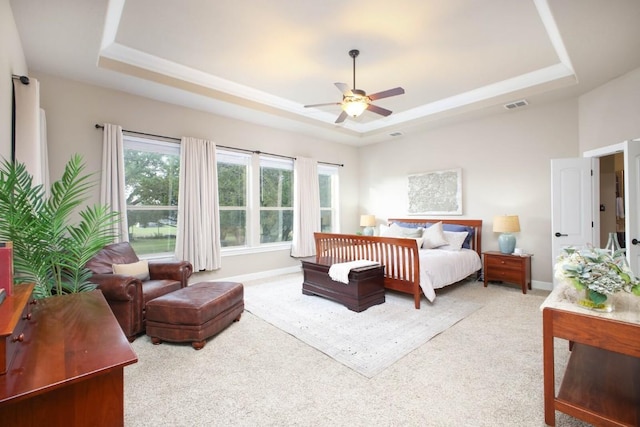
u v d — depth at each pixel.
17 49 2.48
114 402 0.93
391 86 4.11
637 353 1.32
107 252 3.15
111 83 3.49
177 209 4.25
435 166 5.53
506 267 4.25
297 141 5.73
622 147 3.34
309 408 1.74
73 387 0.87
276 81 3.96
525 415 1.66
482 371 2.12
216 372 2.13
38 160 2.49
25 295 1.09
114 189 3.54
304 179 5.68
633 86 3.22
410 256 3.54
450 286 4.46
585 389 1.58
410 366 2.19
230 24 2.73
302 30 2.82
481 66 3.55
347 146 6.70
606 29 2.47
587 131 3.84
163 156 4.15
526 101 4.12
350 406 1.75
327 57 3.32
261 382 2.01
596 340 1.42
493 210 4.81
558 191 3.94
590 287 1.55
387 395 1.85
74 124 3.41
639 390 1.56
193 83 3.75
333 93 4.37
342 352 2.41
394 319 3.12
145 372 2.14
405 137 6.01
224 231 4.80
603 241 4.75
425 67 3.57
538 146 4.35
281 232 5.55
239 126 4.89
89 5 2.18
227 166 4.84
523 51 3.21
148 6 2.47
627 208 2.95
